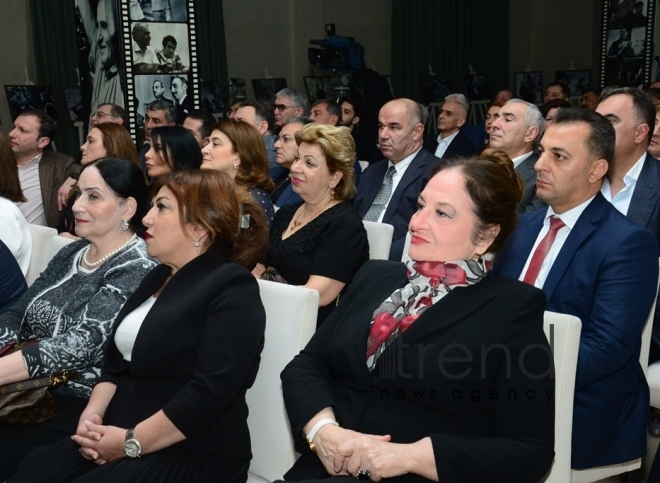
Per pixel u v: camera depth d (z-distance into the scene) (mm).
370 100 8750
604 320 2256
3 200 3316
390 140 4543
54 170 5078
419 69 12047
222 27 10305
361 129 7770
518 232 2615
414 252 1908
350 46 8633
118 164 2578
